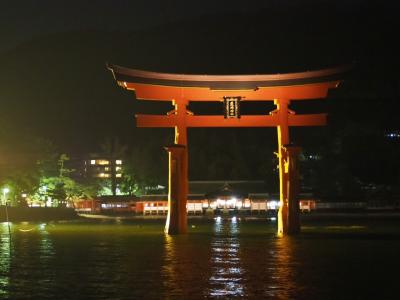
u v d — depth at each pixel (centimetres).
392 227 4847
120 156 12825
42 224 5947
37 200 8138
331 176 10212
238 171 11031
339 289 1462
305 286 1509
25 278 1694
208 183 10319
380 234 3709
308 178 10688
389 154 10400
